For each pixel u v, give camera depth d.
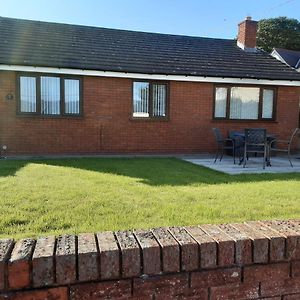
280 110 13.12
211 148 12.48
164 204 4.29
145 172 7.22
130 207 4.12
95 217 3.68
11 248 1.60
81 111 11.12
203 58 13.26
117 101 11.42
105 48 12.34
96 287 1.56
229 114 12.60
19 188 5.13
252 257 1.77
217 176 6.98
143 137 11.80
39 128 10.75
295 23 35.88
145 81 11.65
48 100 10.78
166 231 1.86
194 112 12.22
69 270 1.52
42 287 1.50
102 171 7.23
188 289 1.67
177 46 13.92
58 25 13.09
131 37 13.74
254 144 9.06
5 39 11.26
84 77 11.02
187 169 7.98
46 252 1.54
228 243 1.73
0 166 7.66
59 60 10.80
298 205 4.40
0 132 10.41
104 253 1.56
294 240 1.83
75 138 11.12
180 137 12.16
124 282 1.59
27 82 10.54
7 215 3.68
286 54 22.89
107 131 11.41
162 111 11.98
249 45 14.96
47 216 3.68
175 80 11.80
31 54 10.75
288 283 1.83
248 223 2.06
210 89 12.32
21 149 10.66
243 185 5.88
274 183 6.14
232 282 1.74
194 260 1.68
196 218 3.69
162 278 1.64
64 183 5.62
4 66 9.91
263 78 12.40
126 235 1.79
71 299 1.54
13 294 1.48
